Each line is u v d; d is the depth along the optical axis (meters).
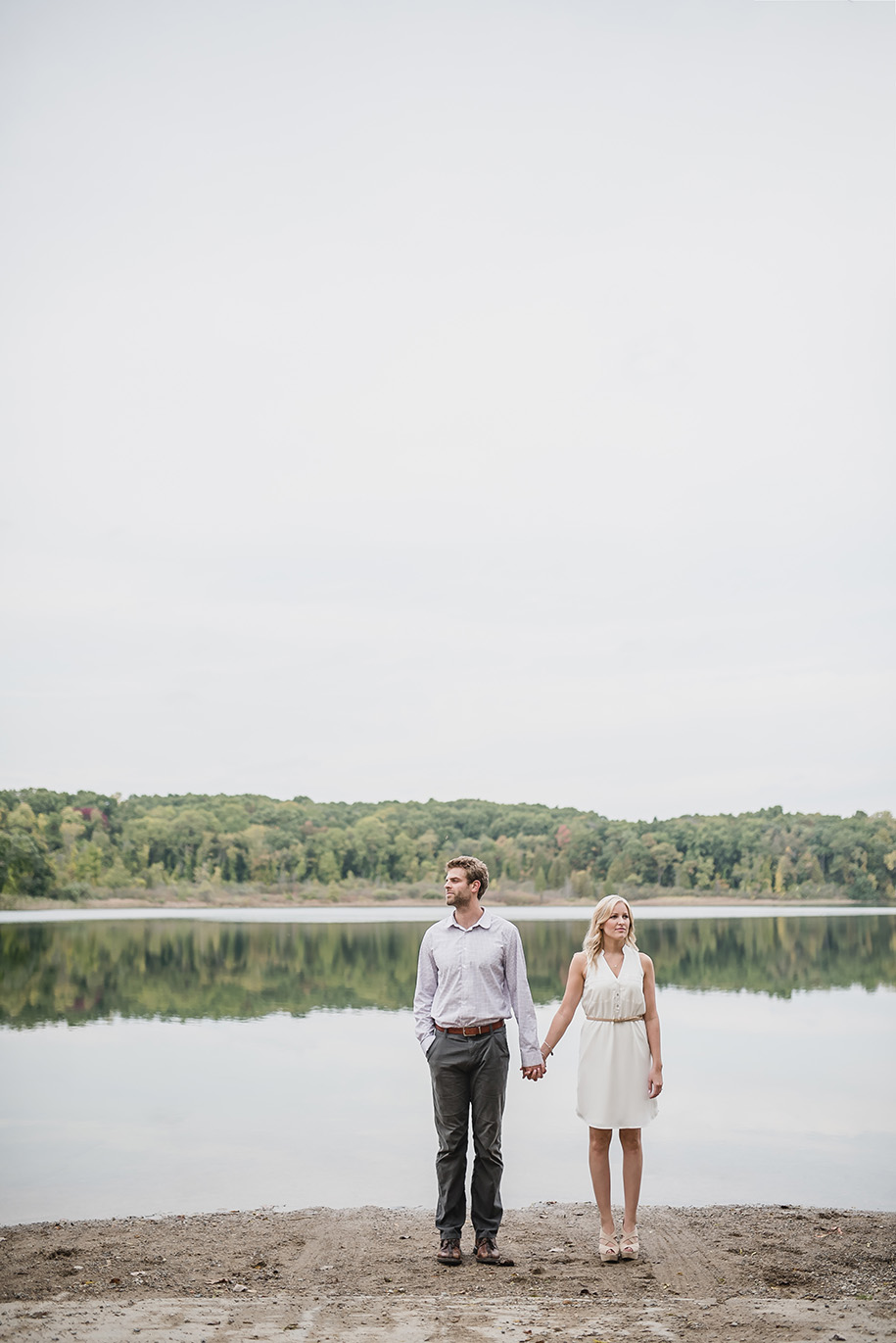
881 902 58.47
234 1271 4.30
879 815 60.88
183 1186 6.11
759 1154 6.86
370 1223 5.13
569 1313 3.68
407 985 20.28
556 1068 10.52
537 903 67.69
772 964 24.28
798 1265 4.38
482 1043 4.47
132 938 34.62
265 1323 3.55
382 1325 3.52
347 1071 10.44
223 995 18.44
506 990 4.57
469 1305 3.79
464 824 72.31
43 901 57.75
